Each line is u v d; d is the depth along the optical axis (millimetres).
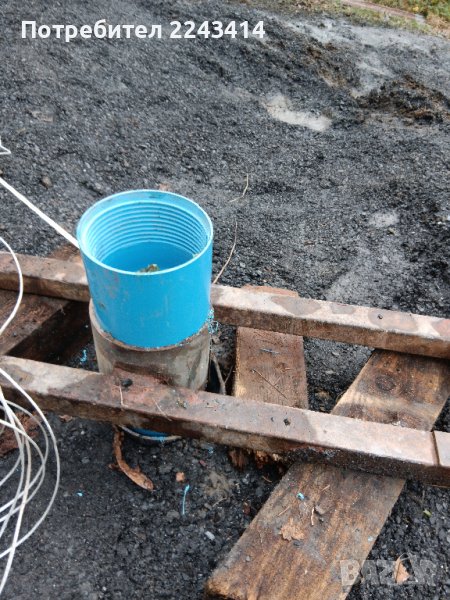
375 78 5586
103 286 1424
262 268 2885
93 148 3473
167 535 1666
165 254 1691
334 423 1589
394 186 3615
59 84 3842
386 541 1686
